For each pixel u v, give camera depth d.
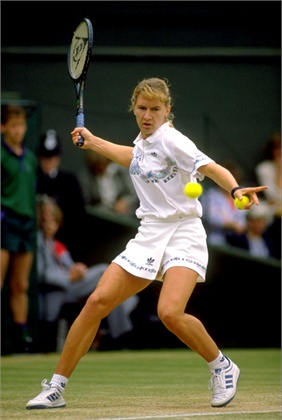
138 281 18.66
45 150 37.44
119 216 38.78
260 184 42.72
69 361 18.56
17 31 44.34
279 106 43.97
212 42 45.06
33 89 42.56
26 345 36.50
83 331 18.44
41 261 37.25
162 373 29.00
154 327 39.09
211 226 40.53
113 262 18.73
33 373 29.30
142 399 20.52
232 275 40.00
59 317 37.56
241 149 43.31
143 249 18.72
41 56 42.56
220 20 45.44
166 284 18.31
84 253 38.28
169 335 39.38
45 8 44.38
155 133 18.72
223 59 43.94
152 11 44.78
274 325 40.34
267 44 45.47
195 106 43.72
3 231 34.81
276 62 44.25
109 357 35.72
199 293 39.81
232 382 18.75
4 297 36.09
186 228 18.66
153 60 43.31
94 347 38.44
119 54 42.88
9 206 34.81
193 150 18.25
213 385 18.80
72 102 42.75
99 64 42.72
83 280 37.88
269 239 41.22
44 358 35.47
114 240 38.66
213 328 39.88
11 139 34.84
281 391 22.38
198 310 39.78
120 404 19.39
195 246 18.61
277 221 41.62
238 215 40.91
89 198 40.09
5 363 33.28
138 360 34.41
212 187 40.84
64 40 44.56
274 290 40.28
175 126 42.00
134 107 19.00
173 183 18.59
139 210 19.16
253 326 40.22
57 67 42.66
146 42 44.75
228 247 39.91
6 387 24.41
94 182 40.28
